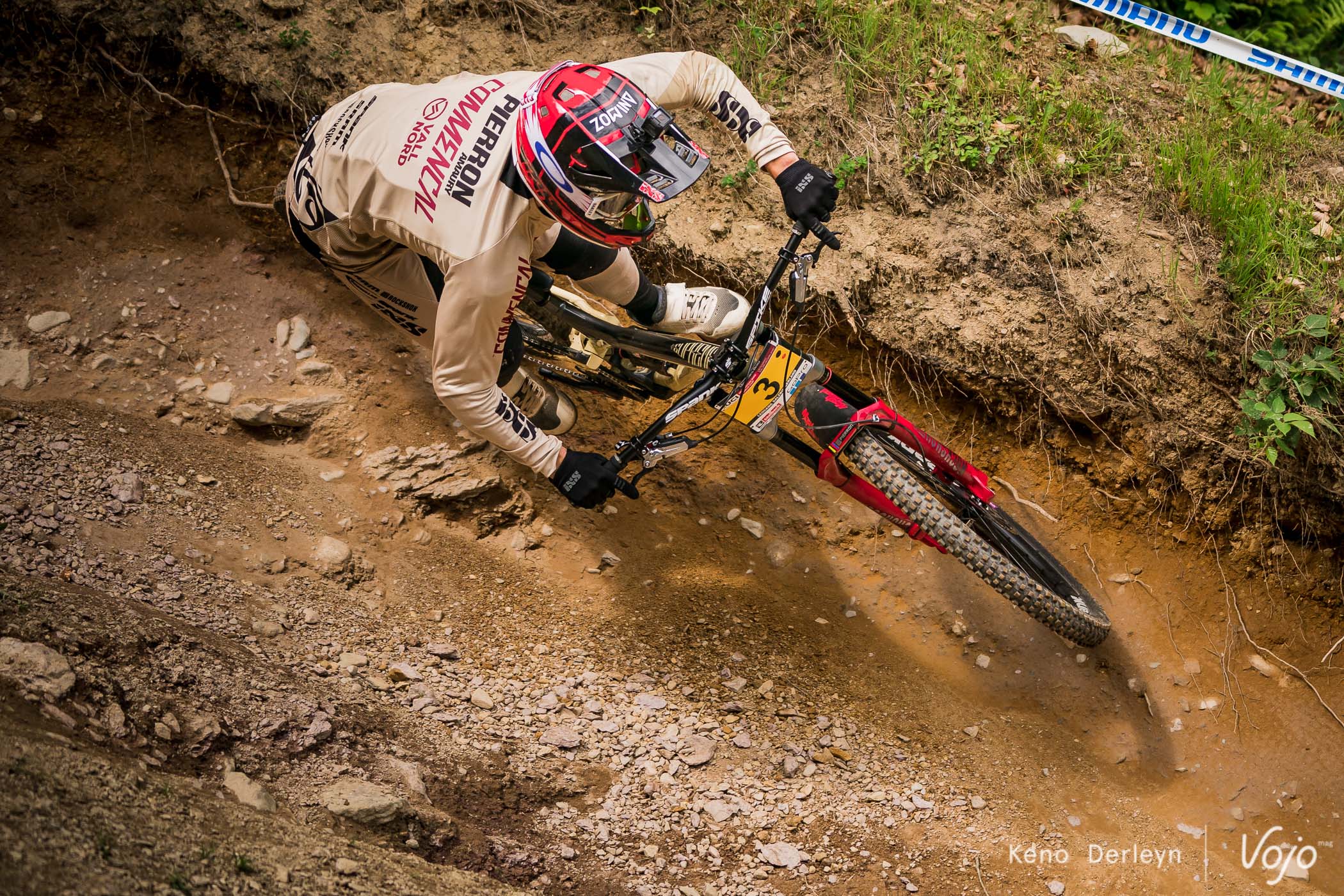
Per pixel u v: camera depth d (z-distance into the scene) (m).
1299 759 3.57
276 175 4.42
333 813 2.33
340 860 2.06
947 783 3.22
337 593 3.39
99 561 3.01
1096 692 3.73
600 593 3.72
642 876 2.62
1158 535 3.93
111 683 2.35
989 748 3.44
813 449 3.37
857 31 4.45
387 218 2.66
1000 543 3.46
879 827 2.98
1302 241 3.87
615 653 3.45
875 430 3.31
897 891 2.78
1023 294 3.93
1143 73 4.67
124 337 4.16
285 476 3.86
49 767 1.85
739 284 4.09
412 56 4.43
